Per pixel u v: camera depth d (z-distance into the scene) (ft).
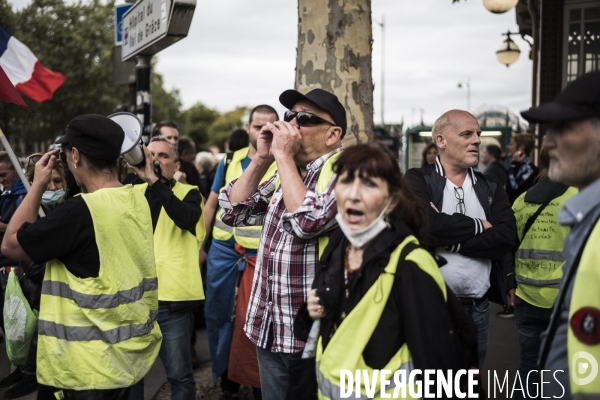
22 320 10.89
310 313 7.30
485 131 44.37
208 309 15.30
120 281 9.24
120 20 21.26
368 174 6.81
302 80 13.00
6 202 17.97
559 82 27.94
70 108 94.27
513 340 19.99
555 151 6.32
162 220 13.15
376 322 6.73
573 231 6.16
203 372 17.63
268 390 9.80
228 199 10.39
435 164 11.48
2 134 11.60
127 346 9.32
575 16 27.53
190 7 13.88
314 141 9.45
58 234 8.77
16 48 19.24
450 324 6.68
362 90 12.87
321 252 8.87
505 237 10.79
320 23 12.71
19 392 11.26
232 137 20.89
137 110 19.36
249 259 14.14
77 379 9.02
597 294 5.70
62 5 93.25
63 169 12.50
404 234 6.85
